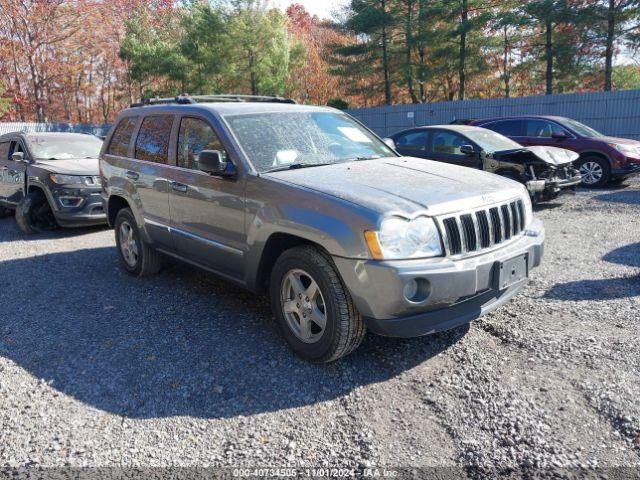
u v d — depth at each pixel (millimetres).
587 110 19812
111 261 6750
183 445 2920
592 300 4723
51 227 9094
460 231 3408
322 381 3527
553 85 35562
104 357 3979
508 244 3732
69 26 44125
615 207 9391
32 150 9414
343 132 4945
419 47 34531
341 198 3451
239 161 4133
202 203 4484
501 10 32000
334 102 30406
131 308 4977
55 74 44531
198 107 4777
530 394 3246
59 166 8680
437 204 3398
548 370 3516
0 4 40625
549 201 9812
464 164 9711
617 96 19000
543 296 4867
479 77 37500
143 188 5324
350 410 3188
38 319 4789
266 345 4082
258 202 3906
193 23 39594
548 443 2799
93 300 5242
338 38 49062
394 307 3209
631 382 3307
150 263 5762
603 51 29656
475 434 2906
